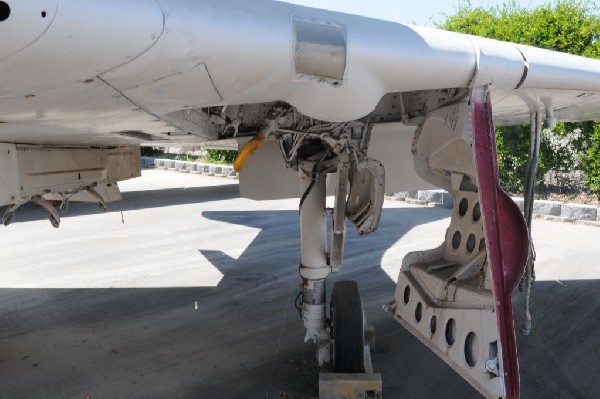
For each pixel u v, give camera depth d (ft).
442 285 12.61
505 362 8.56
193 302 22.35
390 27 8.60
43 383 15.14
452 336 11.76
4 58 5.49
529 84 9.81
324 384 13.04
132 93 7.10
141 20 6.07
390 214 42.60
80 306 22.06
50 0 5.33
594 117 16.48
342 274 26.02
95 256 30.78
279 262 28.71
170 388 14.73
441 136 12.69
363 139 13.48
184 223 40.47
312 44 7.62
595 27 41.68
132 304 22.22
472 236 13.84
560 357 16.43
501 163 45.09
